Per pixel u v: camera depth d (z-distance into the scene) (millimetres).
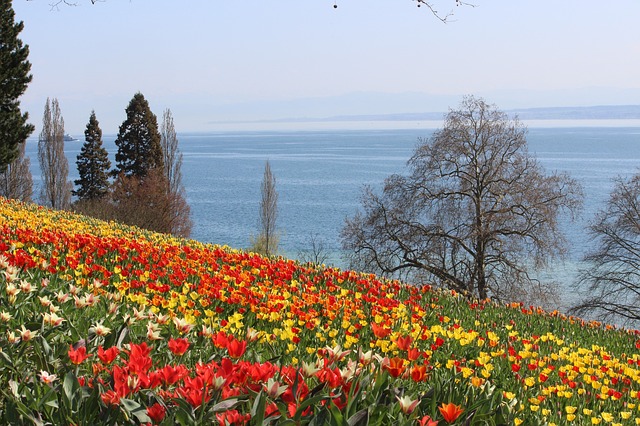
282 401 4426
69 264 10172
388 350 7852
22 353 5324
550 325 13469
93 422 3990
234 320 7875
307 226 101250
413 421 4340
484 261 37531
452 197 37750
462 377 7434
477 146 37969
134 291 9828
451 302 13859
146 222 63906
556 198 36938
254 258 14484
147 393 4309
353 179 194125
